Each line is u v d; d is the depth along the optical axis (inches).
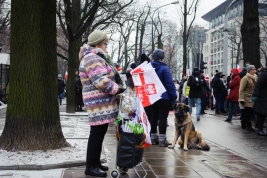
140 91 241.9
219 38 3267.7
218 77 685.9
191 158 271.0
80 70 206.5
